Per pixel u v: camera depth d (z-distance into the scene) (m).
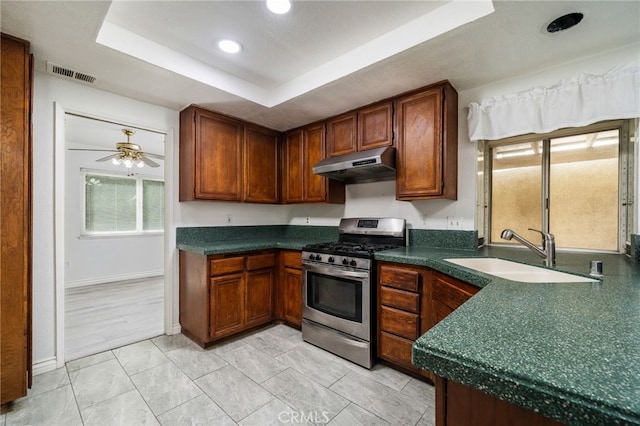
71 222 4.54
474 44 1.78
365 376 2.09
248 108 2.79
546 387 0.51
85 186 4.76
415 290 2.03
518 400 0.53
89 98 2.34
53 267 2.16
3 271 1.70
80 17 1.54
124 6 1.65
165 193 2.85
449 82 2.28
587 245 2.21
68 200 4.52
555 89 1.98
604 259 1.91
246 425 1.59
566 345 0.66
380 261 2.23
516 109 2.13
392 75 2.16
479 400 0.65
